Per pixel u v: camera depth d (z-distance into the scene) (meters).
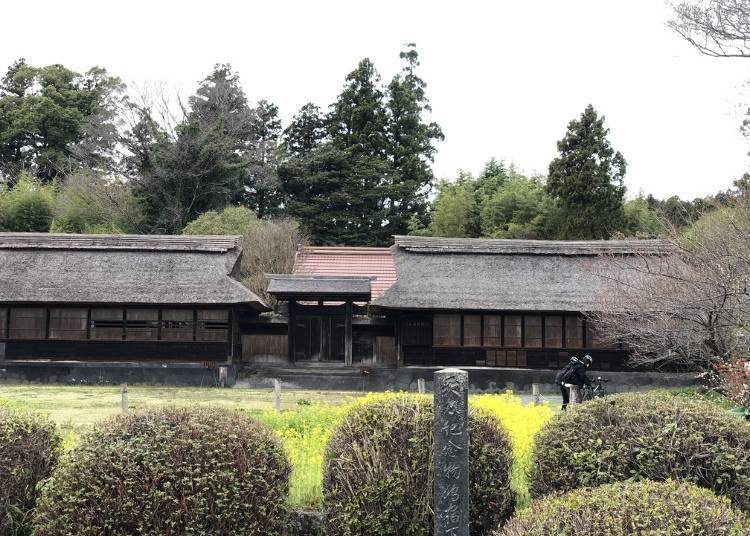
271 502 7.24
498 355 33.00
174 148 51.00
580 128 48.56
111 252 33.31
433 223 53.03
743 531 5.17
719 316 21.70
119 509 6.80
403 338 33.16
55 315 32.16
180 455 6.98
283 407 22.64
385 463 7.62
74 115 61.78
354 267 40.78
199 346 32.25
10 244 33.25
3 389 28.55
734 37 23.86
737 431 7.21
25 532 7.71
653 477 7.01
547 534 5.26
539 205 50.31
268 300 38.81
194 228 43.94
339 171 55.06
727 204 27.53
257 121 62.53
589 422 7.54
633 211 49.38
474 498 7.81
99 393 27.23
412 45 62.47
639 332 24.66
